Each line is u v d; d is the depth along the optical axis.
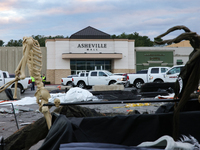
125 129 2.39
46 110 3.46
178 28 2.13
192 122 2.41
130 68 43.59
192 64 2.18
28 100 12.92
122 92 14.43
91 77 27.19
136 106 10.64
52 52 42.69
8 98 14.40
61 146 2.05
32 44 3.75
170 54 45.34
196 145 2.28
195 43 2.16
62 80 29.09
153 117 2.42
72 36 43.25
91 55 42.03
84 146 2.07
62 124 2.37
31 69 3.70
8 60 43.50
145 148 2.12
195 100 2.77
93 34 43.66
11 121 7.91
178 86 2.38
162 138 2.20
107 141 2.40
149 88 16.05
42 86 3.72
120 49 43.00
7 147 3.33
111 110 9.48
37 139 3.45
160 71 23.14
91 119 2.43
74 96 11.07
